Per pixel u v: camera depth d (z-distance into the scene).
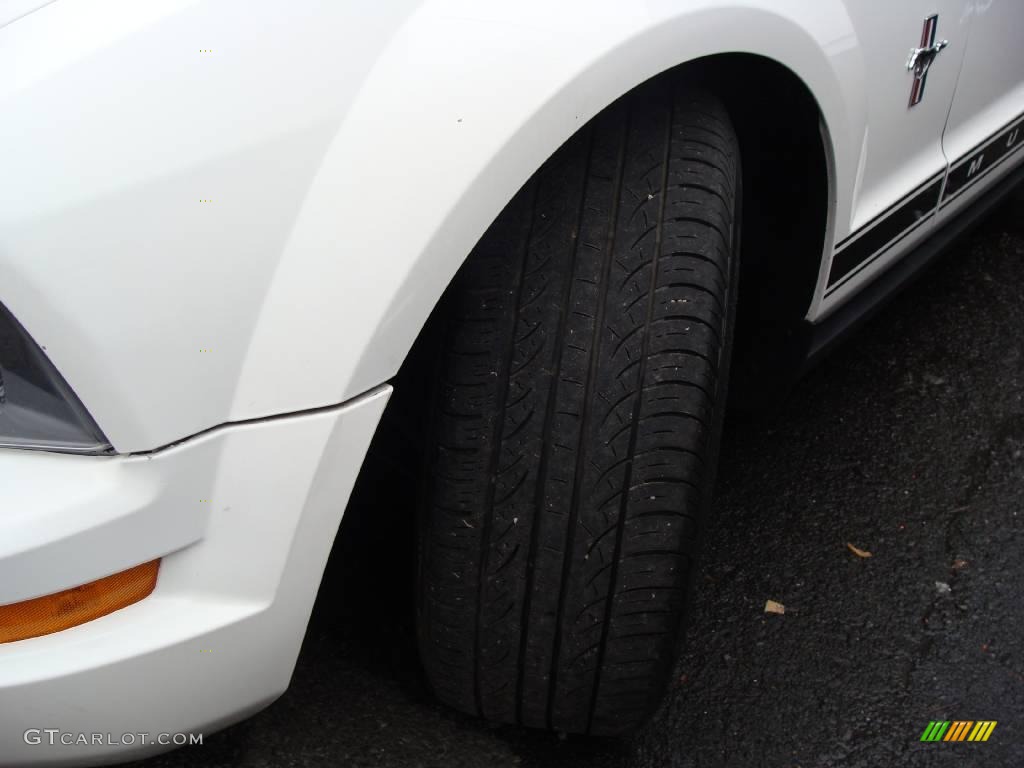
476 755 1.56
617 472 1.28
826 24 1.49
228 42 0.98
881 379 2.58
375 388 1.11
